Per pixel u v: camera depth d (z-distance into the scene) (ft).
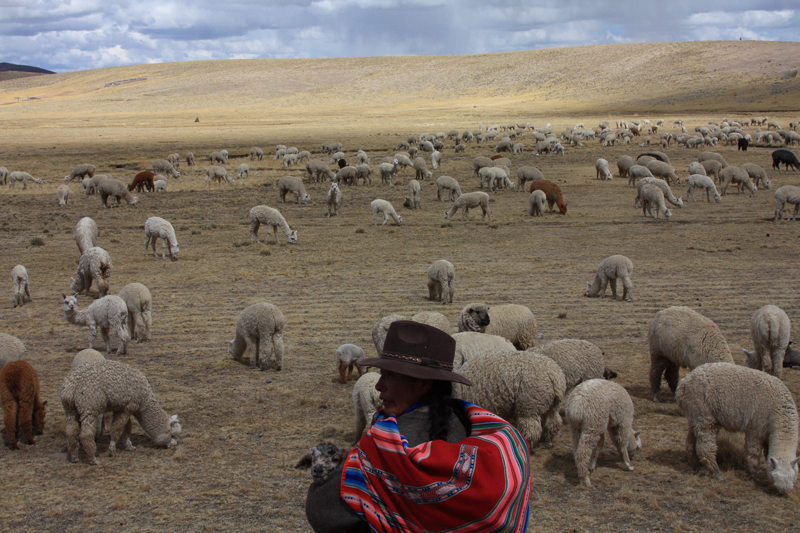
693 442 23.03
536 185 97.81
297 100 572.51
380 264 65.87
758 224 84.94
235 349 37.50
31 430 25.79
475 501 6.26
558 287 55.01
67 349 39.75
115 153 192.54
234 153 195.42
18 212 101.45
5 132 284.82
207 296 53.57
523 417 23.59
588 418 21.65
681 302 49.29
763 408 21.58
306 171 156.56
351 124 337.72
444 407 7.34
